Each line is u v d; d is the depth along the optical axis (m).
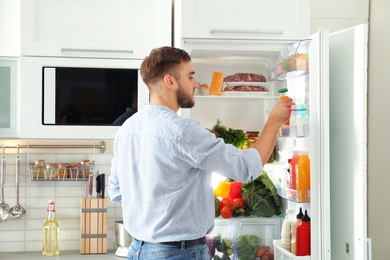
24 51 3.30
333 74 2.88
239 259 3.24
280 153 3.34
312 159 2.76
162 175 2.22
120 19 3.37
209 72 3.55
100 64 3.35
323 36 2.68
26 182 3.79
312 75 2.75
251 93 3.34
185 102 2.36
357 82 2.69
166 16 3.40
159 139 2.22
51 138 3.34
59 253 3.72
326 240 2.73
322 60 2.68
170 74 2.31
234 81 3.36
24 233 3.79
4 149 3.74
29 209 3.79
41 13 3.32
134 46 3.38
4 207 3.74
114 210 3.85
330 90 2.91
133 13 3.38
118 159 2.40
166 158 2.21
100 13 3.36
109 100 3.37
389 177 3.69
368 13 3.67
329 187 2.77
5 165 3.77
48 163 3.77
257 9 3.20
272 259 3.25
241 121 3.58
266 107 3.56
